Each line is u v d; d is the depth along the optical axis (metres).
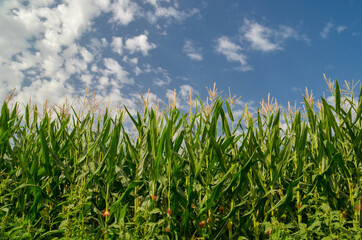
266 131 3.76
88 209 3.18
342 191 3.58
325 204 3.05
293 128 3.52
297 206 3.37
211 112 3.47
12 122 3.95
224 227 3.13
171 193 3.13
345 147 3.48
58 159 3.38
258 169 3.44
